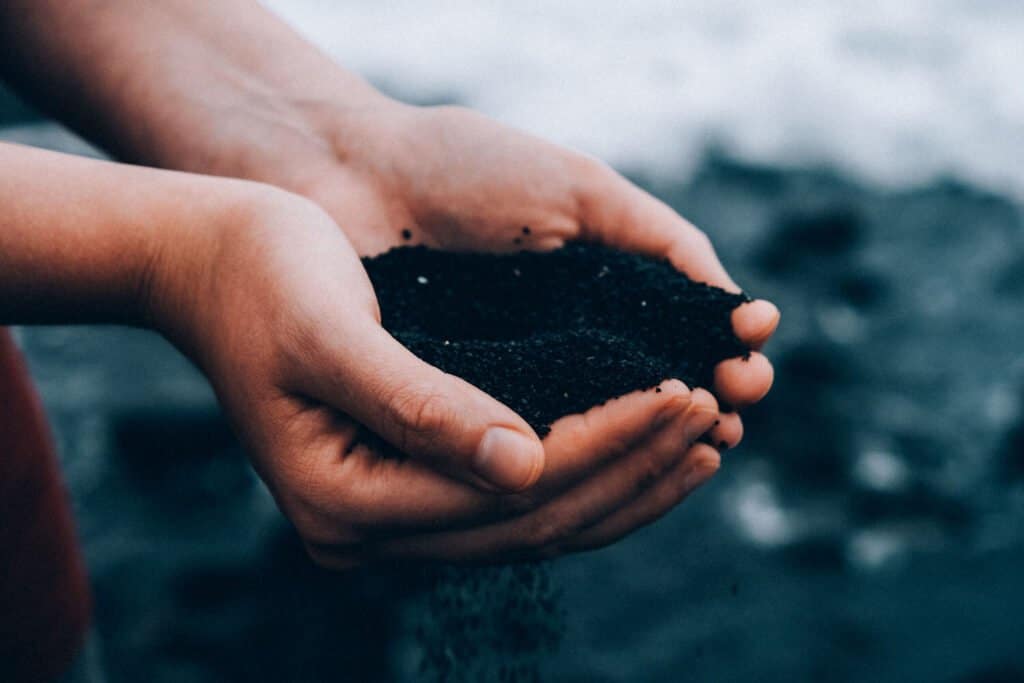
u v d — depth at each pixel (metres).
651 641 0.67
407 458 0.37
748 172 1.15
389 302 0.44
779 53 1.42
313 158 0.48
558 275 0.46
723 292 0.43
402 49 1.46
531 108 1.31
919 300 0.96
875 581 0.72
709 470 0.39
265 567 0.69
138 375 0.80
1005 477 0.79
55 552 0.44
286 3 1.58
